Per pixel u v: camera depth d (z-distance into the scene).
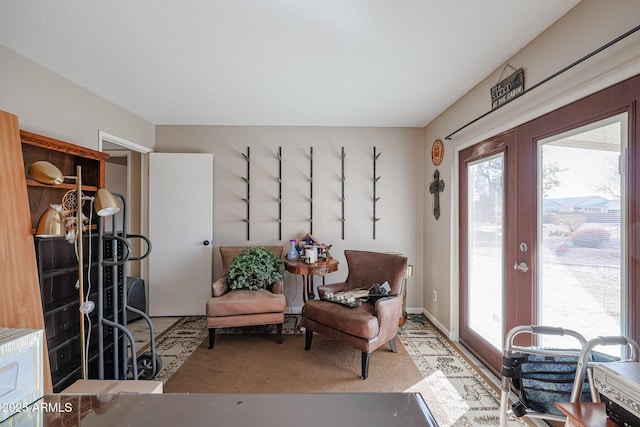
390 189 3.28
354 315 2.09
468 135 2.31
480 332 2.25
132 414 0.76
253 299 2.48
